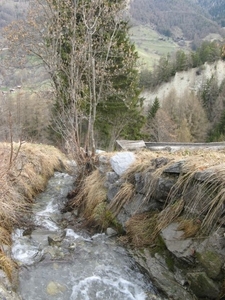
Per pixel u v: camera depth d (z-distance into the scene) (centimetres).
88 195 583
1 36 1036
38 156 810
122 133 1752
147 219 445
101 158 630
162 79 7362
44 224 532
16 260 402
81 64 731
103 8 718
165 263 378
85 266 403
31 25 1008
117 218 486
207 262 328
